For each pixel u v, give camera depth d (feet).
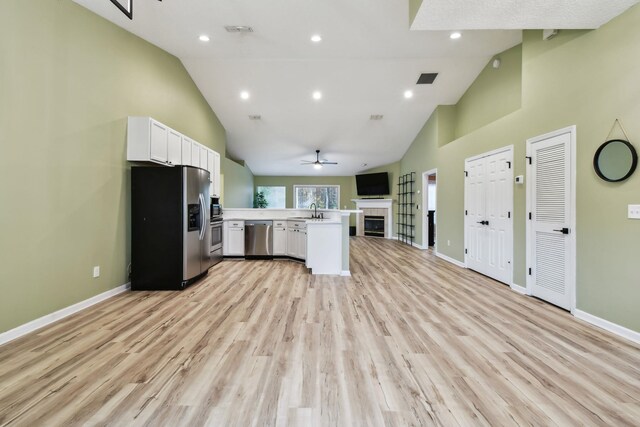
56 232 9.05
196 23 12.10
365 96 20.20
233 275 15.02
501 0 7.64
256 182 39.22
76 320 9.04
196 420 4.92
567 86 10.01
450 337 8.04
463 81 18.65
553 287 10.67
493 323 9.00
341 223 15.26
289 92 19.58
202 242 13.93
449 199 19.43
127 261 12.23
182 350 7.23
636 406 5.33
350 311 9.96
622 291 8.18
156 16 11.40
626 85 8.07
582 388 5.85
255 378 6.09
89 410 5.13
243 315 9.53
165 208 12.26
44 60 8.62
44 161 8.66
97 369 6.38
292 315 9.58
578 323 9.04
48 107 8.75
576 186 9.66
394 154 30.37
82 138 9.93
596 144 8.95
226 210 21.11
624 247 8.15
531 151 11.77
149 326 8.63
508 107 15.31
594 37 8.99
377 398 5.51
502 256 13.70
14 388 5.70
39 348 7.28
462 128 20.21
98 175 10.63
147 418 4.95
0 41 7.50
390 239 32.19
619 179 8.20
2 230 7.58
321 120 23.38
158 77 14.23
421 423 4.89
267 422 4.89
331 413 5.11
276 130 24.99
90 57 10.23
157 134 12.50
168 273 12.31
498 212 14.02
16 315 7.90
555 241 10.57
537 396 5.60
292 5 10.96
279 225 19.90
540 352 7.25
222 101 20.51
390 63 16.79
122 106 11.77
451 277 14.80
